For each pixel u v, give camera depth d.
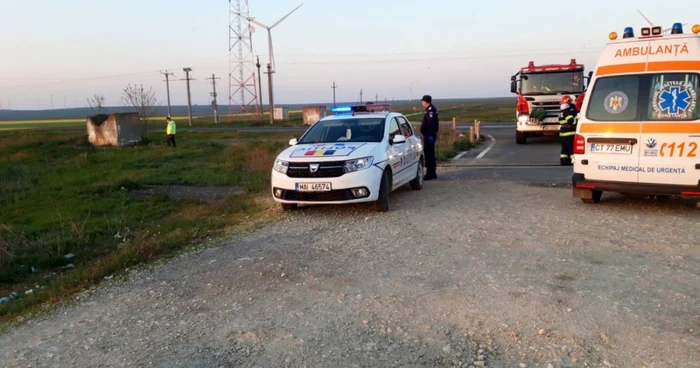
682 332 3.96
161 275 5.79
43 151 26.06
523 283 5.05
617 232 6.82
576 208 8.36
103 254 7.54
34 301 5.31
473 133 24.39
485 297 4.74
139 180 14.12
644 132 7.68
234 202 10.10
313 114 55.38
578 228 7.07
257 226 7.88
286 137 32.38
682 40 7.68
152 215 9.92
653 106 7.67
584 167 8.26
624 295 4.70
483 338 3.97
